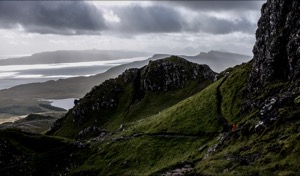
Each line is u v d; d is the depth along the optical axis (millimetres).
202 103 147000
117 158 135875
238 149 78625
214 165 74688
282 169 59500
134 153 133500
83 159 148750
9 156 150375
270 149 68750
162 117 160125
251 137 82250
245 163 69000
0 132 164125
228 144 88312
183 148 119875
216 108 135125
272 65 117438
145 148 133125
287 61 112750
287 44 113125
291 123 74250
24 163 147625
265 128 79812
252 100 117500
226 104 134125
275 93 107250
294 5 116312
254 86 125375
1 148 151625
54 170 145875
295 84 96125
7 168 143125
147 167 118500
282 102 85375
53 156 154500
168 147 126625
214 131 120250
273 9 125125
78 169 140000
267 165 63219
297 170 56969
